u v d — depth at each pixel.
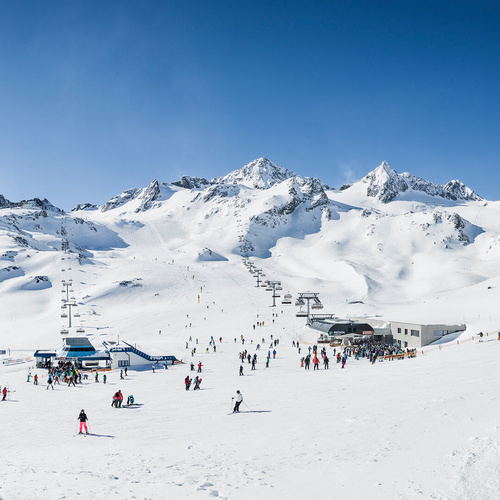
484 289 110.56
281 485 10.91
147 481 12.09
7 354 96.19
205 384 41.97
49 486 11.71
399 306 162.88
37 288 190.38
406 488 9.93
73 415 29.84
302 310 148.38
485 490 9.34
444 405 18.28
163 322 128.25
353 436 15.70
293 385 35.19
